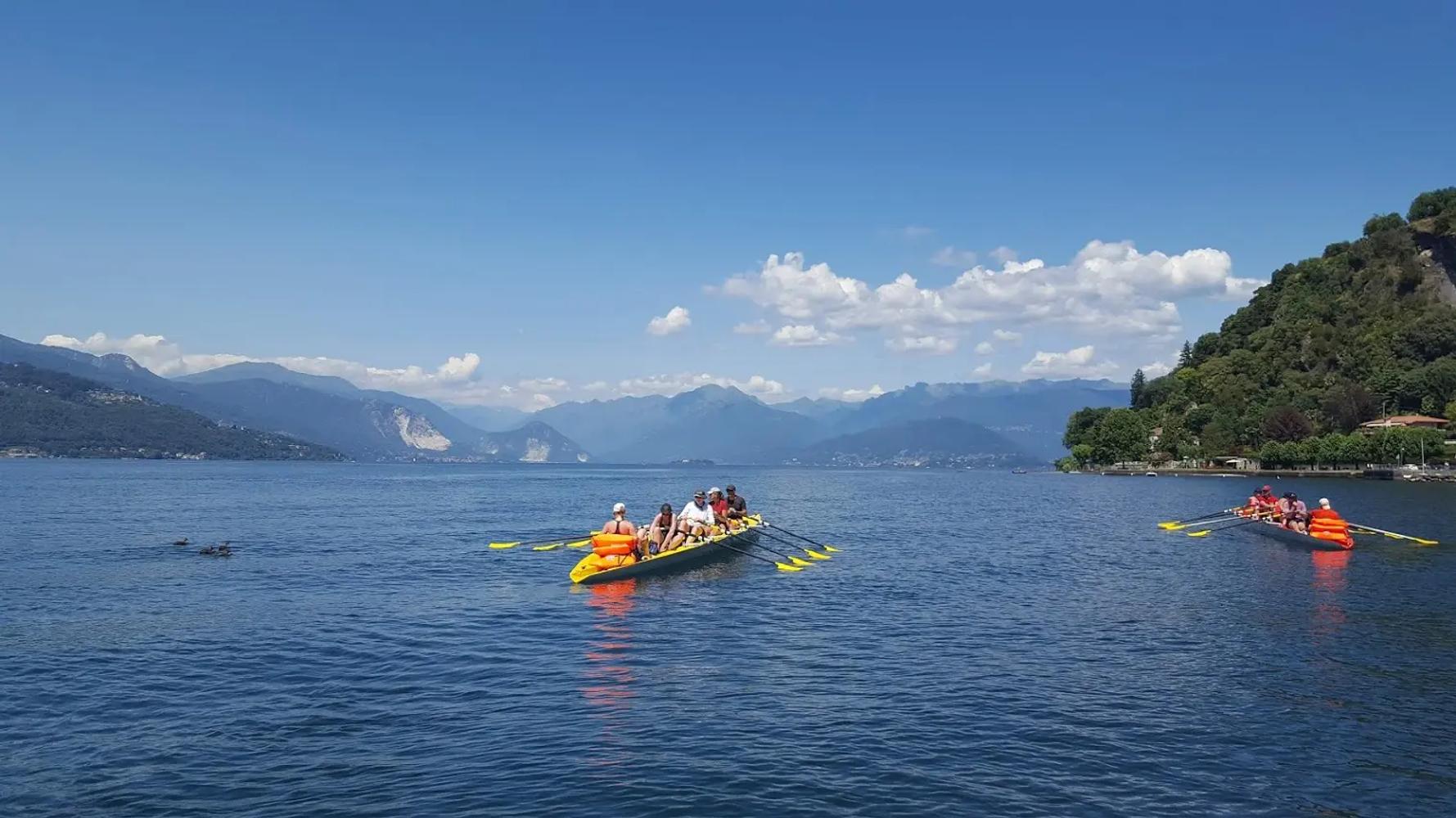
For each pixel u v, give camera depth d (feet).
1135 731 50.11
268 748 47.14
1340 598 92.79
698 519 116.37
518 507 256.11
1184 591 97.60
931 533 171.01
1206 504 285.23
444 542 146.72
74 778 43.16
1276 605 88.94
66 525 176.76
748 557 124.16
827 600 90.58
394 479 556.10
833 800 40.96
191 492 333.83
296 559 123.54
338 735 49.01
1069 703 55.01
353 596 92.48
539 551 132.77
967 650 68.69
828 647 69.62
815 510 251.19
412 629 75.72
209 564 117.39
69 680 59.93
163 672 62.03
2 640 71.51
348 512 226.17
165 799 40.78
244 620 79.51
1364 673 62.08
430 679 60.18
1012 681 60.13
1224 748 47.50
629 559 102.94
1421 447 474.49
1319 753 46.85
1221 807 40.47
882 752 46.88
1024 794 41.73
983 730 50.29
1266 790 42.32
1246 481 487.61
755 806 40.29
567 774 43.70
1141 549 141.18
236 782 42.63
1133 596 93.71
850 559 126.11
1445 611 85.25
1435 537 159.84
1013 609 86.28
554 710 53.47
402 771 43.93
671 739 48.60
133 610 84.43
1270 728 50.65
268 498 293.84
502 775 43.50
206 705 54.44
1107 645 70.79
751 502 301.22
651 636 73.05
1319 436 564.71
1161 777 43.78
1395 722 51.67
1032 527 187.93
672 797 41.16
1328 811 40.27
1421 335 603.26
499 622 78.74
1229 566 118.93
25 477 487.61
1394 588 99.25
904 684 59.26
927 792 41.91
